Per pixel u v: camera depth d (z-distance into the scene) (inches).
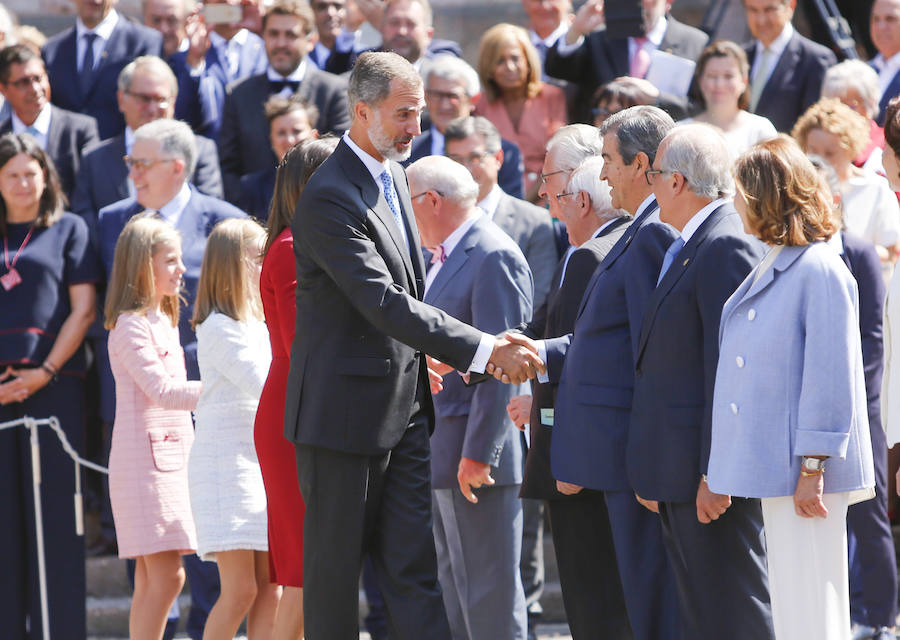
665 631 604.7
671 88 1004.6
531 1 1132.5
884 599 802.8
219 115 1106.7
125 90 976.3
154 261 782.5
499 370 619.8
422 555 614.9
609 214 679.1
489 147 866.8
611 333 619.5
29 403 893.2
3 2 1413.6
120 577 971.3
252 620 737.6
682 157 569.9
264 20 1037.2
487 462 713.0
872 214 880.9
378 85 597.9
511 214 872.9
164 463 775.1
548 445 667.4
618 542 613.9
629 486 607.8
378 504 615.8
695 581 562.6
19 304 891.4
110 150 976.9
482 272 723.4
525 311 732.7
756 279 540.7
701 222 572.4
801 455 524.4
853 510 805.9
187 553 790.5
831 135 874.8
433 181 730.2
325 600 606.2
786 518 535.2
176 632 949.8
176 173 911.7
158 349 781.3
